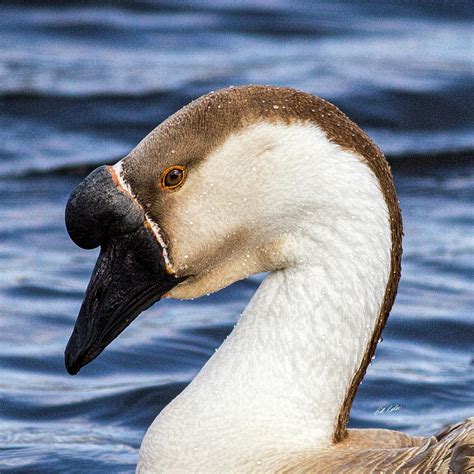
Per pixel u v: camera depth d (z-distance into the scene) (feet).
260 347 29.73
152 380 44.11
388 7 86.28
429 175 65.00
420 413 41.68
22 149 66.39
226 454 29.09
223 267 30.58
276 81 71.92
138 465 30.40
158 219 30.12
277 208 29.60
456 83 72.18
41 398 42.78
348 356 29.71
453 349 46.78
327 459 28.68
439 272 53.36
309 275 29.63
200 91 70.59
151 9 83.35
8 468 37.86
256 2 85.56
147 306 30.94
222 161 29.60
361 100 70.18
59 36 78.84
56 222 59.06
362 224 29.30
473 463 26.99
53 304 50.34
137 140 67.21
